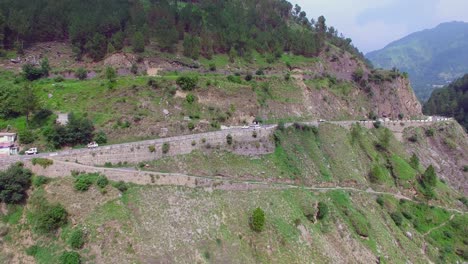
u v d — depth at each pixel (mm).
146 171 93875
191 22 182000
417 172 149750
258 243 86062
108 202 79688
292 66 181875
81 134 100000
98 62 148375
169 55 156750
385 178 140000
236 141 114812
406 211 131125
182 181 93688
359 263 97688
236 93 136000
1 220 78562
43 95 118312
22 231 76812
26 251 73562
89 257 70062
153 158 99000
